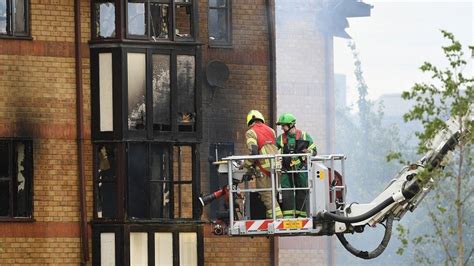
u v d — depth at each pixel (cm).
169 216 6238
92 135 6244
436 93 5028
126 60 6216
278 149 5219
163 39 6250
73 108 6259
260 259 6594
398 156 5106
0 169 6200
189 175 6366
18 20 6222
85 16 6272
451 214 5081
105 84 6234
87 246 6216
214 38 6600
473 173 5134
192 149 6288
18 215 6216
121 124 6197
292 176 5181
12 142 6206
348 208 5169
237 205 5200
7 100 6197
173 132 6250
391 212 5181
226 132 6581
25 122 6212
